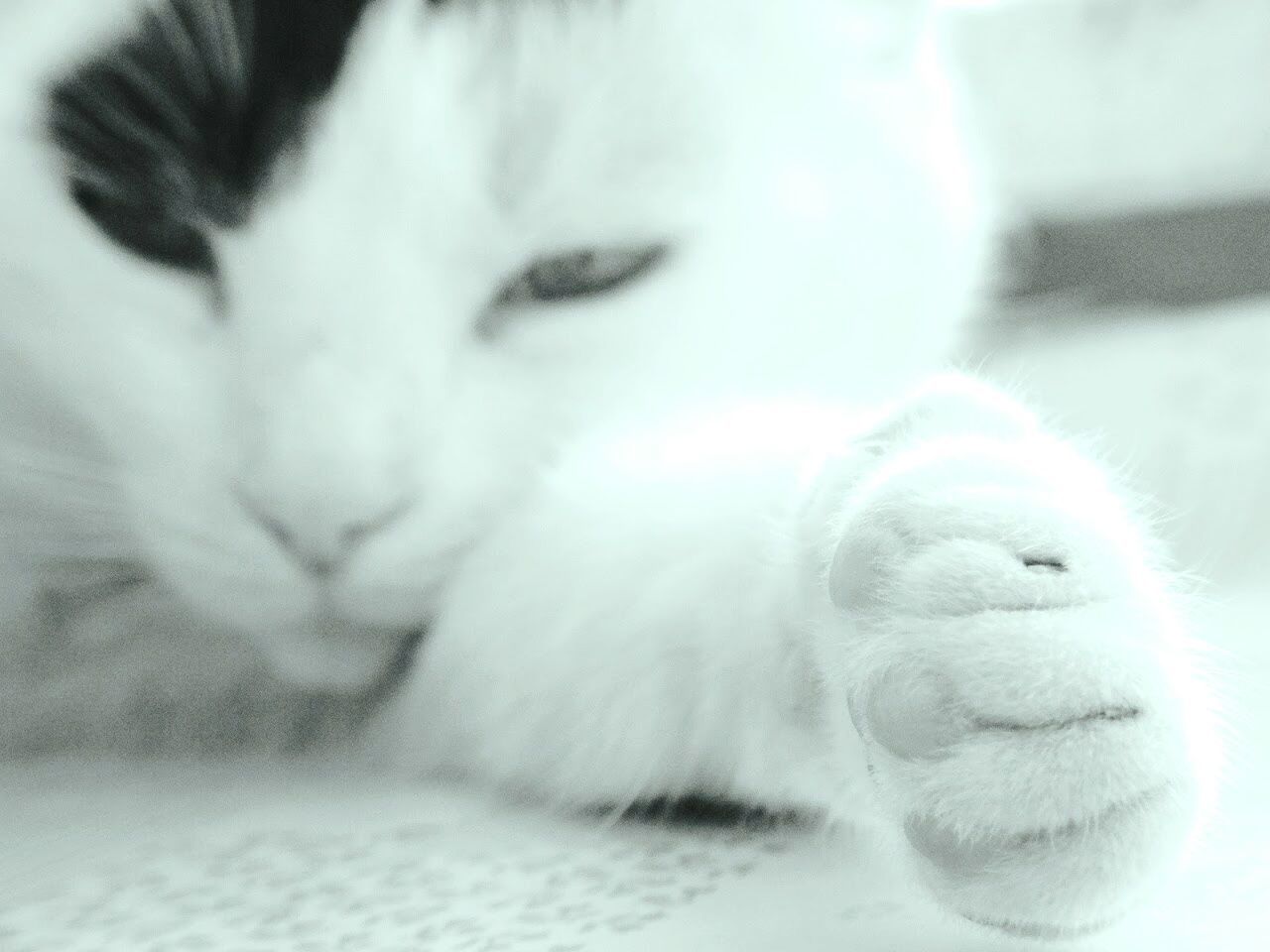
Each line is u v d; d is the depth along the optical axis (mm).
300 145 319
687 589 291
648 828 297
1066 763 254
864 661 260
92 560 346
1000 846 255
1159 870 257
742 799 294
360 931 272
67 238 333
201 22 318
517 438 326
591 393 331
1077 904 255
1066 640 257
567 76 322
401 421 316
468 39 320
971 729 256
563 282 330
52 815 312
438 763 322
